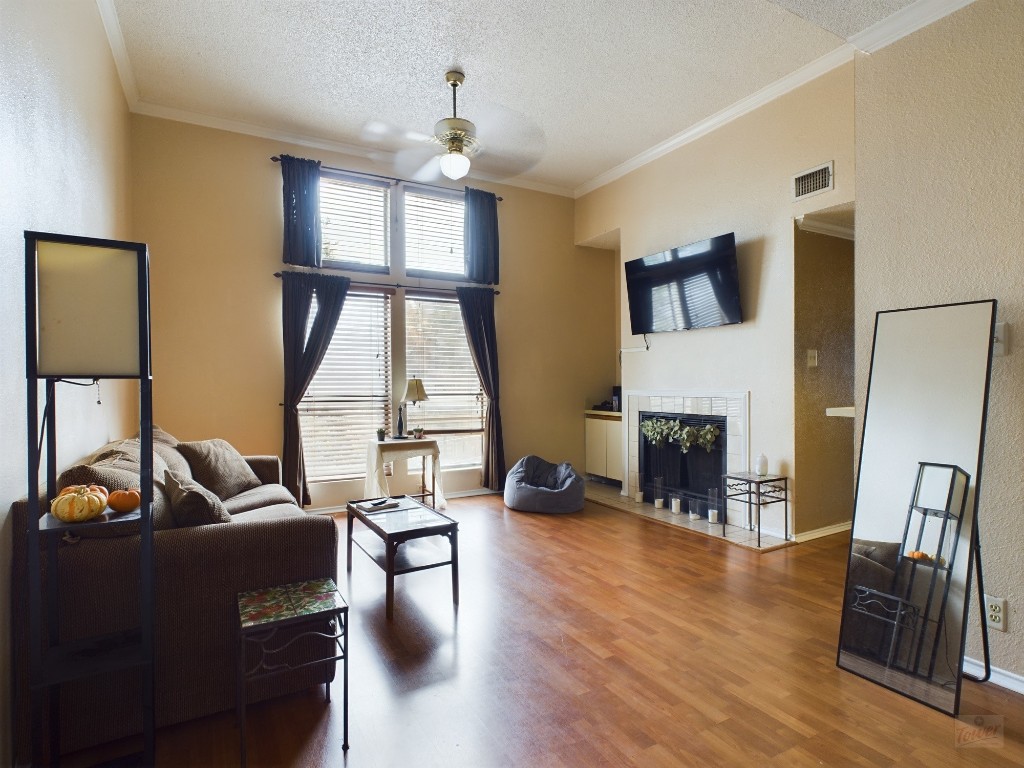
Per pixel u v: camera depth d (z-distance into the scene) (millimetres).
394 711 1929
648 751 1707
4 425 1570
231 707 1904
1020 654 2033
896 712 1912
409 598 2928
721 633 2506
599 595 2955
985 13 2109
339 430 4832
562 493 4770
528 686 2080
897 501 2215
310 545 2027
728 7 3043
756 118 4066
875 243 2449
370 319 4973
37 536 1419
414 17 3115
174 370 4199
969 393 2059
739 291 4180
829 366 4094
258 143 4527
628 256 5320
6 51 1578
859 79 2514
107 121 3146
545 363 5934
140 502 1653
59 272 1438
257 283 4508
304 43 3363
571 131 4605
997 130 2082
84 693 1695
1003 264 2066
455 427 5422
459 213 5477
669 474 4941
